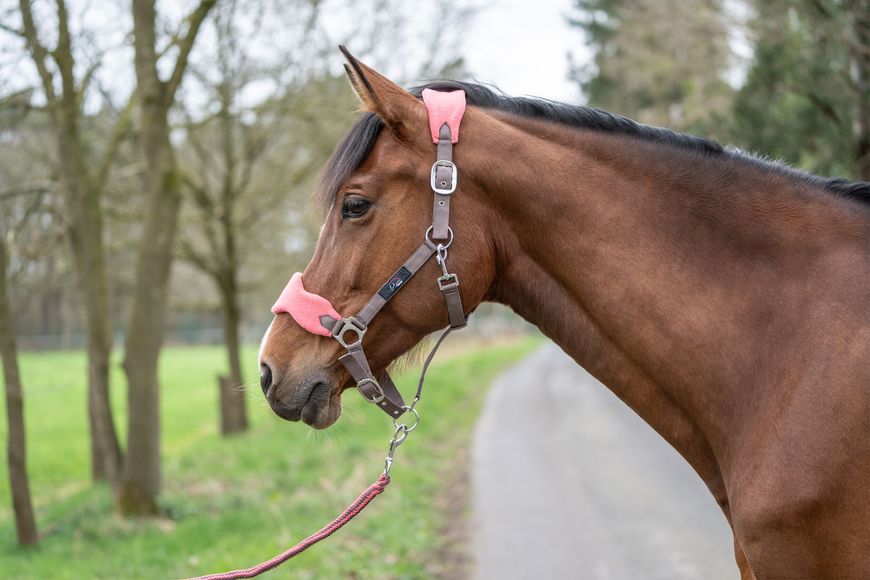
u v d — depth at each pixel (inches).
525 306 83.0
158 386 263.4
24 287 352.2
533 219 79.2
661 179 77.9
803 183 77.2
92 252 269.4
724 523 235.1
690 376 74.6
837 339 69.1
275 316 83.4
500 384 776.9
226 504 268.4
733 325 73.2
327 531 83.5
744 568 77.5
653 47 581.9
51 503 313.9
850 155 326.0
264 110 358.9
